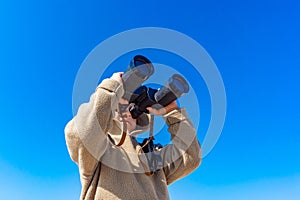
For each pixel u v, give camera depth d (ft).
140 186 8.01
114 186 7.66
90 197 7.66
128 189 7.73
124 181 7.82
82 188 7.79
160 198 8.30
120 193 7.59
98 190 7.61
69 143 7.69
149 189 8.09
